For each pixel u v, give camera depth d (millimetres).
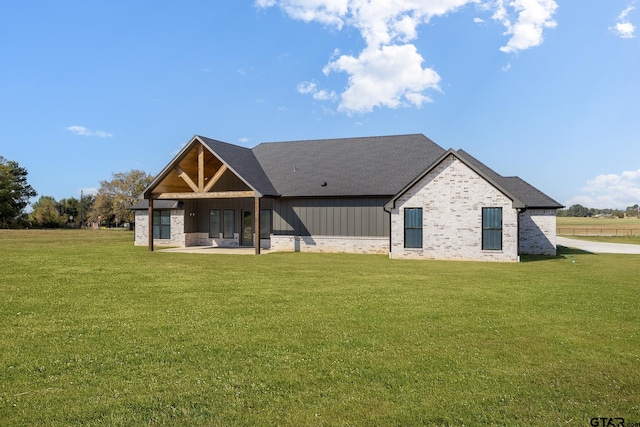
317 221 27047
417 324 8734
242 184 29984
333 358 6715
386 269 17891
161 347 7203
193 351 6996
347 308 10172
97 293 12070
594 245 36094
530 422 4801
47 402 5191
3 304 10547
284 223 27734
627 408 5148
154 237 31875
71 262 19781
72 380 5844
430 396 5418
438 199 22375
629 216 174500
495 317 9367
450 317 9336
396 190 25562
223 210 30750
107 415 4887
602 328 8531
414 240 22797
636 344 7523
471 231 21844
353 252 26234
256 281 14336
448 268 18375
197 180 29578
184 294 11961
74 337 7773
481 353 6992
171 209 30984
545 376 6074
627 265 19781
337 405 5160
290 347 7223
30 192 88000
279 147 32594
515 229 21188
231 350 7055
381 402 5246
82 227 97812
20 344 7355
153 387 5625
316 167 29281
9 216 82688
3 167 81250
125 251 26453
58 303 10695
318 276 15641
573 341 7668
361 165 28594
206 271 16859
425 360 6660
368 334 8000
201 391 5520
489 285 13688
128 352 6949
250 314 9539
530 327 8578
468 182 21938
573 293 12281
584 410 5086
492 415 4945
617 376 6086
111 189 79562
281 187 27906
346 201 26547
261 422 4762
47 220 91250
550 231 25984
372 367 6355
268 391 5535
